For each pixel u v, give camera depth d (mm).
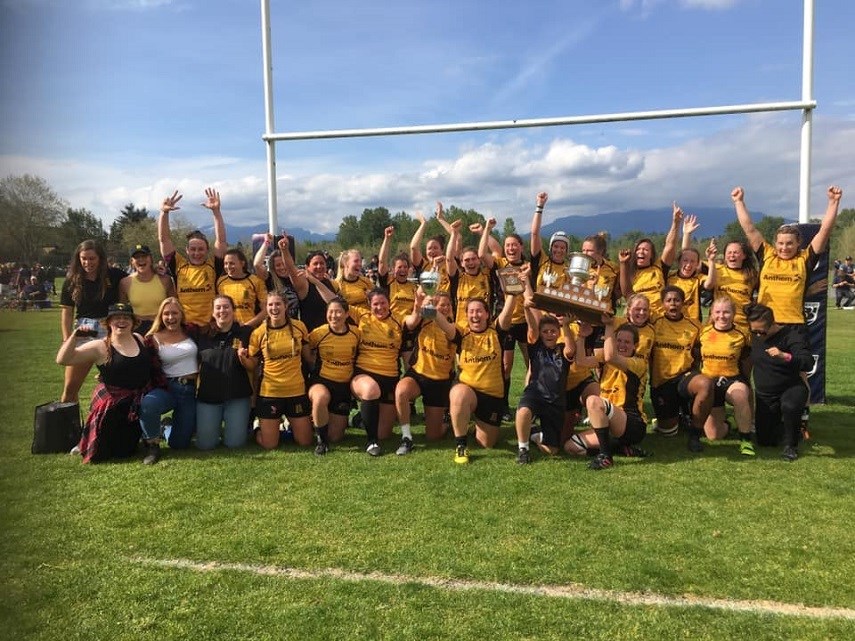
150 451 5305
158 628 2799
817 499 4320
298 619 2859
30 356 10977
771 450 5559
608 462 5059
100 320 6078
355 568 3352
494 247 7656
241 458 5379
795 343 5410
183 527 3891
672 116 7375
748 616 2873
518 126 7773
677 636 2721
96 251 5957
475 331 5574
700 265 6664
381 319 5891
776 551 3529
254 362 5668
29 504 4250
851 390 8141
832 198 5836
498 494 4445
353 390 5637
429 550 3545
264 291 6535
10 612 2889
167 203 6371
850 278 23375
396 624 2816
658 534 3754
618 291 7035
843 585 3160
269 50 8148
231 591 3109
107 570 3324
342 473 4945
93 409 5258
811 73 6941
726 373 5625
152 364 5426
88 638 2725
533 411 5266
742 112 7184
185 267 6383
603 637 2719
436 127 7957
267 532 3807
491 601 3000
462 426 5316
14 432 6020
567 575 3260
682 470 4996
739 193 6270
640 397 5527
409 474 4918
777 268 6031
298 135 8258
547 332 5379
